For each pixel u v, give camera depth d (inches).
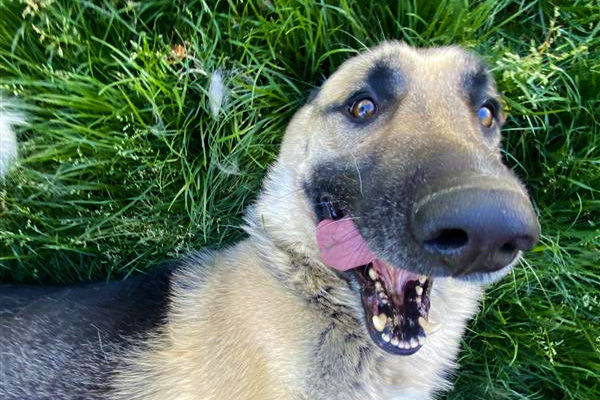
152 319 13.9
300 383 12.4
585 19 16.9
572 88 17.1
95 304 14.4
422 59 12.6
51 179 16.8
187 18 16.6
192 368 12.9
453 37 16.7
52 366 13.8
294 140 14.5
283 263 13.6
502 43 17.1
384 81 12.4
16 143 16.5
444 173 9.2
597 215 17.1
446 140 10.2
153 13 16.6
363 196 10.9
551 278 16.9
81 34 16.2
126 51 16.3
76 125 16.3
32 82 16.0
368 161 11.6
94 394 13.6
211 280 14.1
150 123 16.9
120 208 17.4
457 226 8.4
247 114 17.3
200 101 16.8
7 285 15.6
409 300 12.5
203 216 17.1
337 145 12.8
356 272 12.7
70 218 17.4
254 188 17.5
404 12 16.8
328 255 12.5
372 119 12.4
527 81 16.0
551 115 17.4
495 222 8.3
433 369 14.2
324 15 16.6
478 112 12.9
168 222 17.5
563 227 17.1
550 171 17.1
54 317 14.2
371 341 12.9
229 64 16.9
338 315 13.0
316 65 17.0
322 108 13.6
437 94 12.0
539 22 17.5
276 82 17.3
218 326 13.0
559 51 17.1
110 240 17.6
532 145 17.6
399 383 13.5
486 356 17.5
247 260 14.1
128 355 13.6
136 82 15.8
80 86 16.2
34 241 17.4
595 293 16.7
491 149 12.6
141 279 15.0
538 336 16.8
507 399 17.3
